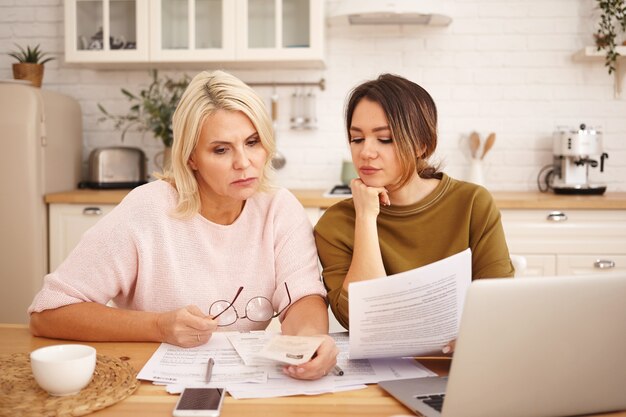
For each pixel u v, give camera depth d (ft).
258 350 3.90
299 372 3.43
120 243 4.59
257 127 4.45
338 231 4.96
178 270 4.73
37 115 10.43
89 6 11.18
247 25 10.85
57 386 3.09
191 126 4.42
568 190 10.70
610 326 2.85
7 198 10.36
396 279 3.41
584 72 11.57
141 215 4.69
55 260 10.61
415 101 4.59
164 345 4.04
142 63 11.44
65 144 11.38
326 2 11.84
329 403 3.16
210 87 4.43
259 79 12.09
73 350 3.34
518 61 11.66
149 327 4.08
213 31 11.00
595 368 2.88
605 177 11.68
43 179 10.60
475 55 11.71
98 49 11.16
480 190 4.96
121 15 11.14
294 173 12.17
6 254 10.39
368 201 4.62
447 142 11.86
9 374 3.48
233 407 3.09
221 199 4.81
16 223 10.37
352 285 3.41
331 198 9.95
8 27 12.33
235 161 4.41
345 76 11.93
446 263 3.50
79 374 3.13
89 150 12.48
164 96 12.23
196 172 4.77
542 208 9.80
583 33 11.52
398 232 4.97
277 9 10.73
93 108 12.39
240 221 4.91
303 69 11.98
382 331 3.55
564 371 2.84
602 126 11.60
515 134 11.75
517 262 5.71
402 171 4.63
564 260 9.84
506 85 11.71
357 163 4.69
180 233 4.75
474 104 11.76
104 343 4.12
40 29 12.31
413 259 4.93
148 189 4.84
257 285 4.86
